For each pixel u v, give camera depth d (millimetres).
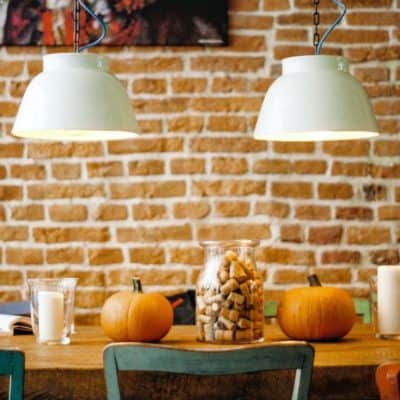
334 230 3785
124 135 2541
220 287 2391
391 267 2541
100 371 2018
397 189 3809
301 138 2641
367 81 3826
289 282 3773
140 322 2434
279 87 2393
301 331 2473
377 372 1479
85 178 3742
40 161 3734
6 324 2777
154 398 1975
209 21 3736
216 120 3766
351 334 2662
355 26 3826
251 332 2395
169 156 3758
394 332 2527
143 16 3715
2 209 3732
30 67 3734
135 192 3746
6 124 3732
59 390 2018
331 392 2045
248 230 3764
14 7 3693
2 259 3734
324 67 2389
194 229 3756
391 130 3814
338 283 3785
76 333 2742
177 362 1666
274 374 1994
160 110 3756
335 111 2314
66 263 3734
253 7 3785
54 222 3738
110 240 3742
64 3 3705
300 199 3779
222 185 3760
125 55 3754
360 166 3801
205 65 3771
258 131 2445
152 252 3744
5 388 2029
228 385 1989
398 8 3836
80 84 2279
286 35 3799
